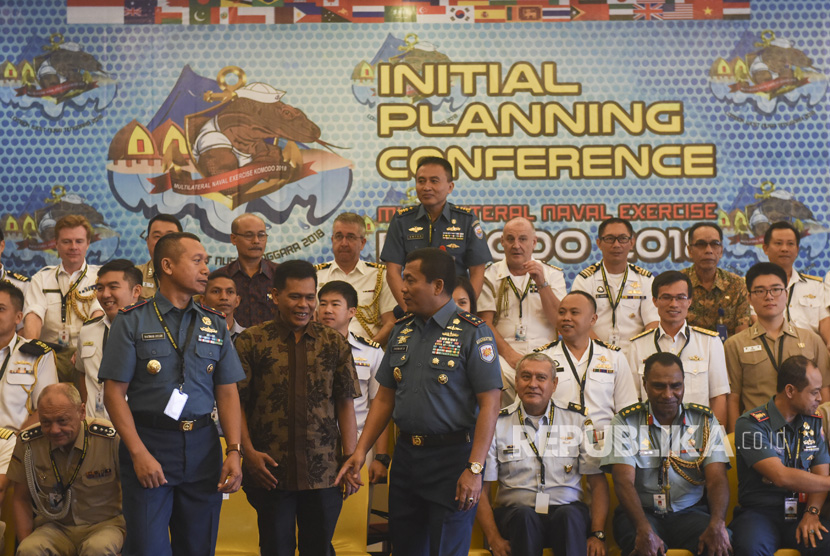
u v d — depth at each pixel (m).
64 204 8.38
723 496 5.36
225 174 8.49
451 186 6.18
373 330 6.84
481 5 8.66
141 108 8.48
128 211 8.41
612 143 8.62
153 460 4.12
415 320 4.61
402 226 6.21
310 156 8.56
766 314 6.45
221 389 4.42
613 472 5.39
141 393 4.22
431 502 4.43
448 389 4.43
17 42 8.45
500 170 8.61
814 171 8.62
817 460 5.57
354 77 8.61
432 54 8.64
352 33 8.62
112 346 4.20
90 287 7.00
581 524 5.20
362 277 6.95
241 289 6.62
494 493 5.58
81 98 8.45
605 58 8.66
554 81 8.65
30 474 5.16
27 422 5.96
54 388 5.13
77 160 8.41
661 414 5.57
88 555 4.91
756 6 8.67
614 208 8.59
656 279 6.31
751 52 8.66
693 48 8.67
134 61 8.51
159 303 4.33
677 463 5.51
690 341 6.25
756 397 6.39
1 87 8.42
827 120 8.64
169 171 8.46
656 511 5.48
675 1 8.66
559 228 8.58
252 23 8.59
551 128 8.63
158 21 8.55
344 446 4.77
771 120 8.64
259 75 8.58
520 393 5.50
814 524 5.32
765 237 7.36
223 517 5.46
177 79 8.53
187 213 8.45
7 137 8.39
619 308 6.93
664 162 8.62
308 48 8.61
